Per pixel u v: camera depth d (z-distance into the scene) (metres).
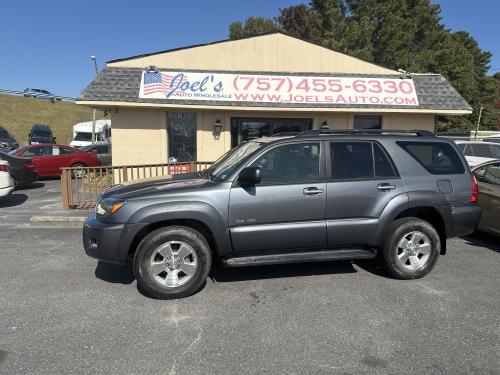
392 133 4.96
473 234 7.09
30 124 45.25
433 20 31.97
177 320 3.71
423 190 4.67
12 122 44.38
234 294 4.32
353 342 3.31
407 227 4.63
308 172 4.47
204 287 4.52
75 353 3.14
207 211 4.18
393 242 4.62
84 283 4.63
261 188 4.30
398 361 3.04
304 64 11.57
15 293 4.33
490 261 5.51
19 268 5.14
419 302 4.10
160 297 4.17
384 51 27.95
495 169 6.53
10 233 6.95
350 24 27.19
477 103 38.38
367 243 4.60
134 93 10.38
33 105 50.47
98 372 2.89
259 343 3.30
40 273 4.96
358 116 11.80
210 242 4.58
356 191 4.50
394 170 4.69
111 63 10.92
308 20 31.58
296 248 4.49
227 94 10.63
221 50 11.25
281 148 4.48
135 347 3.23
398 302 4.10
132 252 4.48
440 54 30.78
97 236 4.19
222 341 3.33
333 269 5.11
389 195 4.58
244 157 4.46
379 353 3.15
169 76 10.66
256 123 11.56
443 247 4.92
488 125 41.12
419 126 11.90
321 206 4.42
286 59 11.50
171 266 4.20
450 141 4.95
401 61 27.59
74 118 50.66
